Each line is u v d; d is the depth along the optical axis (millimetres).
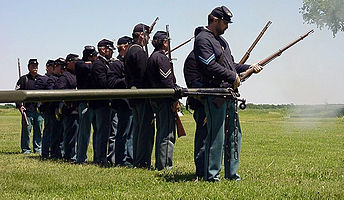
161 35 8891
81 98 3822
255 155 11523
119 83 9992
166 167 8883
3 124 29422
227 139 7250
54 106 11844
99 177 7977
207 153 7254
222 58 7180
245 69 7809
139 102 9281
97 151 10383
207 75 7148
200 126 7684
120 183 7387
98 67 10133
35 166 9586
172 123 8891
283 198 6137
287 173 8211
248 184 6984
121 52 10133
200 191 6480
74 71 11570
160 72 8773
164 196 6223
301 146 13961
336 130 21391
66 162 10758
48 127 12258
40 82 12508
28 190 6980
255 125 25969
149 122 9375
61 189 7043
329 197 6219
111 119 10672
